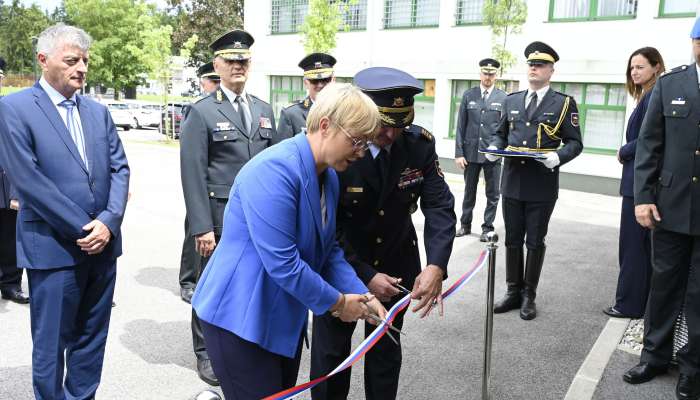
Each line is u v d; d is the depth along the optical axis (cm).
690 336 339
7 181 470
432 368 390
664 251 353
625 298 481
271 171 200
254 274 210
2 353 397
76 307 304
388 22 1708
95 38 3791
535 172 475
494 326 467
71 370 314
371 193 267
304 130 230
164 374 372
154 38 2242
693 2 1173
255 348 215
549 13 1366
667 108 338
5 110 282
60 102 297
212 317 213
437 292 275
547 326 467
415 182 277
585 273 623
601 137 1334
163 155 1705
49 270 291
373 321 228
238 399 220
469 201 797
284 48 1995
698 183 330
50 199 282
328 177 224
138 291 534
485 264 651
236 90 390
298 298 207
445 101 1598
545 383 369
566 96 482
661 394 353
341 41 1803
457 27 1552
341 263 243
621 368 388
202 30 3241
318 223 215
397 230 282
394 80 246
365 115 201
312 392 289
